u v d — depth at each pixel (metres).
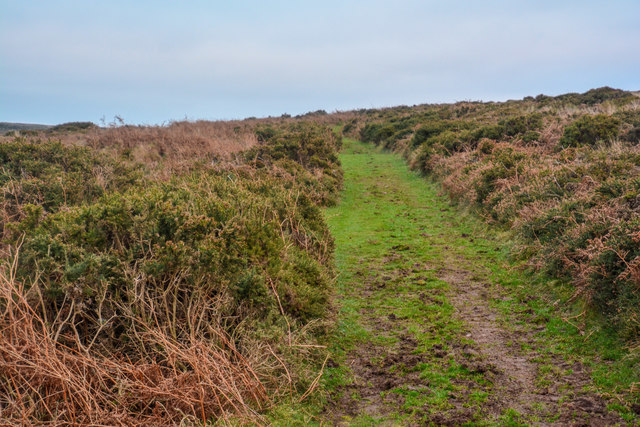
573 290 6.20
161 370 4.18
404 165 21.03
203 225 5.12
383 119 37.19
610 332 5.10
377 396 4.48
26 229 5.46
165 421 3.74
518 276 7.48
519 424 3.86
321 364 5.04
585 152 11.42
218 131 28.03
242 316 4.97
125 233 5.31
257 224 6.03
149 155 17.83
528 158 12.13
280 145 17.53
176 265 4.71
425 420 3.99
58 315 4.08
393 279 7.92
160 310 4.55
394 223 11.92
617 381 4.30
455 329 5.88
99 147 19.78
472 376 4.71
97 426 3.46
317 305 5.75
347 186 16.80
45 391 3.77
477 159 15.03
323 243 7.79
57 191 8.70
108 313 4.45
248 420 3.84
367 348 5.54
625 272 5.12
